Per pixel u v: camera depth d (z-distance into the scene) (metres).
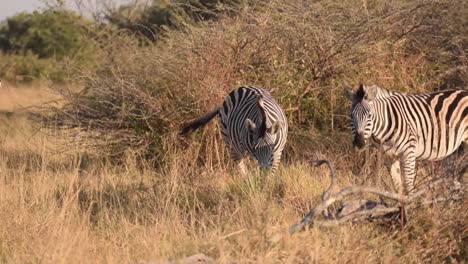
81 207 14.38
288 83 20.30
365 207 11.95
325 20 21.31
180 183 16.00
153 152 20.44
